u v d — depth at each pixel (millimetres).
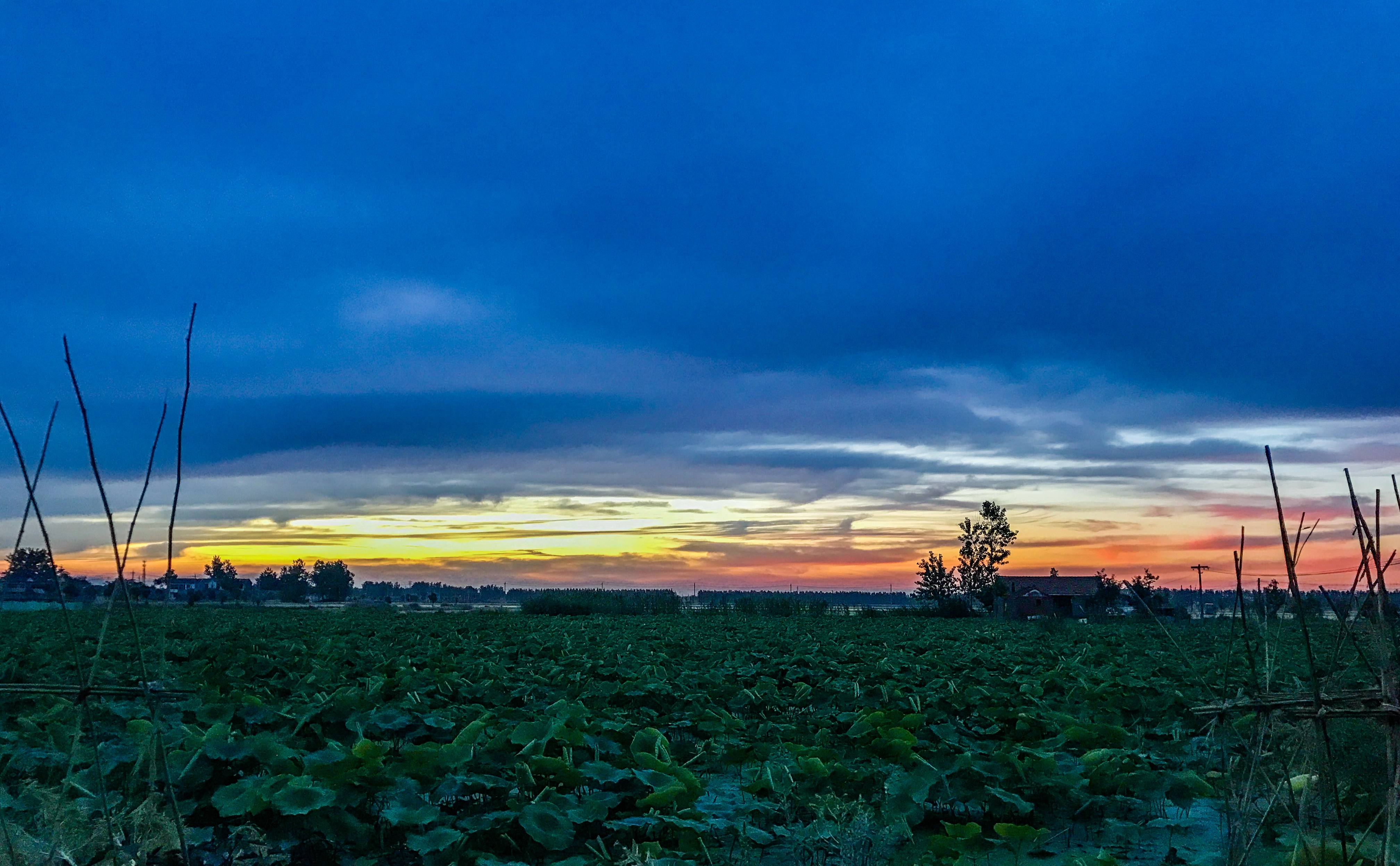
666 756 9703
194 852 6816
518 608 66688
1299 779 6707
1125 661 20547
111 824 5637
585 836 8312
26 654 17234
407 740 11211
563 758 9367
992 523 78875
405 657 19000
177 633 23438
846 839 7496
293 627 29703
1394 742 4816
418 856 8031
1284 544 4984
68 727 9633
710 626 38500
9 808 6805
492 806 8789
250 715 10750
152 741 6004
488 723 11438
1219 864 6930
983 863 8102
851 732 11094
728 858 8141
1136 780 9070
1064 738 10570
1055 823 9414
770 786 8844
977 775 9055
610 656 21000
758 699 14977
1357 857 5508
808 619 45250
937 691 15172
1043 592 68938
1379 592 4836
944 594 79375
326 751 8742
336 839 7684
